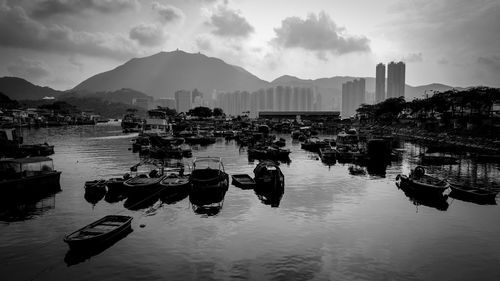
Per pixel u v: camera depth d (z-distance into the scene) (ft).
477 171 162.81
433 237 77.30
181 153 214.48
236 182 133.49
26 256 67.15
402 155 222.07
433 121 390.42
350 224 85.40
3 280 58.34
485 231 81.25
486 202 106.32
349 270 61.57
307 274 59.98
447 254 68.49
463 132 305.53
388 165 182.80
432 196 110.83
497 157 194.59
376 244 73.05
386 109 462.19
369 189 124.16
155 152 215.72
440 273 60.95
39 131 469.57
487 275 60.39
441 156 192.75
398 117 504.02
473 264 64.44
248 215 92.32
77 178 141.28
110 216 80.43
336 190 122.52
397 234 78.89
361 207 100.53
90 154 224.12
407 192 119.44
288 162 195.21
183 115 639.35
